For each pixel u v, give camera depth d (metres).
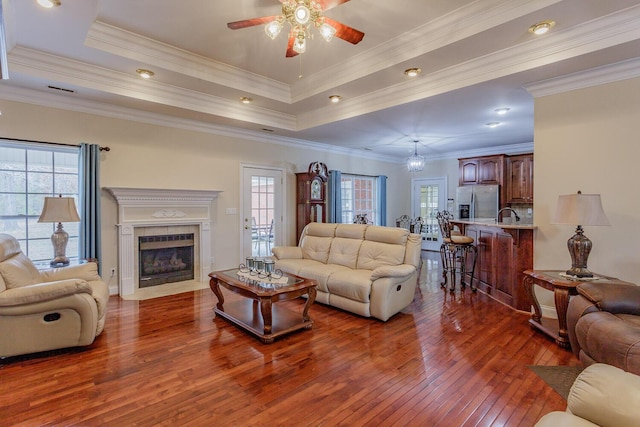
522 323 3.44
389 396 2.15
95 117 4.22
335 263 4.44
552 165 3.49
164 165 4.83
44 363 2.56
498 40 3.03
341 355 2.73
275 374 2.42
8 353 2.52
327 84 4.29
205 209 5.22
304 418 1.92
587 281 2.85
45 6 2.47
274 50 3.61
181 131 5.00
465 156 8.17
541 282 3.06
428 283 5.21
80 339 2.74
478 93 3.78
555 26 2.81
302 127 5.60
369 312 3.55
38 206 3.99
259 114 5.19
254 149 5.93
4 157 3.77
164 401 2.08
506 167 6.90
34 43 3.08
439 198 8.67
